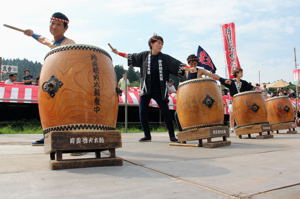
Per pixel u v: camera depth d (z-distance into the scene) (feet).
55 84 8.06
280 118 25.00
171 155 10.69
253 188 5.82
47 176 6.81
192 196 5.23
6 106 32.50
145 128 17.38
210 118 13.91
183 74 16.20
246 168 7.90
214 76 16.94
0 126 30.94
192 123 14.10
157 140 18.35
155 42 16.16
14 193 5.35
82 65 8.22
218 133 13.78
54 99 8.04
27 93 31.58
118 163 8.32
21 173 7.14
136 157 10.16
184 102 14.17
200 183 6.22
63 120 8.01
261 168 7.89
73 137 7.79
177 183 6.21
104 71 8.51
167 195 5.28
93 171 7.44
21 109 33.32
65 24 11.93
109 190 5.61
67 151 8.43
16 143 15.05
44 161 8.90
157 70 16.34
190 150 12.37
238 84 20.42
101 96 8.27
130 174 7.10
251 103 19.24
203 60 22.59
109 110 8.46
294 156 10.11
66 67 8.16
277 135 22.84
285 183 6.22
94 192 5.46
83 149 7.86
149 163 8.79
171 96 39.09
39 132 28.55
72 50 8.38
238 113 19.74
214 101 13.91
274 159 9.46
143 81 16.72
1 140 17.22
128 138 20.36
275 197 5.23
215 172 7.38
